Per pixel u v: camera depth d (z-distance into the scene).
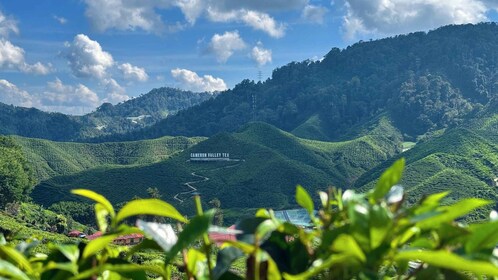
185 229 1.62
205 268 1.91
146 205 1.76
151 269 1.72
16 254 1.75
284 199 193.25
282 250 1.83
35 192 190.50
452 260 1.21
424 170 182.00
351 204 1.47
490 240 1.56
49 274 1.88
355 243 1.36
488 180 174.75
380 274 1.56
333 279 1.55
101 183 197.25
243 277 1.74
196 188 197.88
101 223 1.93
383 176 1.68
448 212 1.54
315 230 1.75
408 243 1.67
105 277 2.05
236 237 1.74
